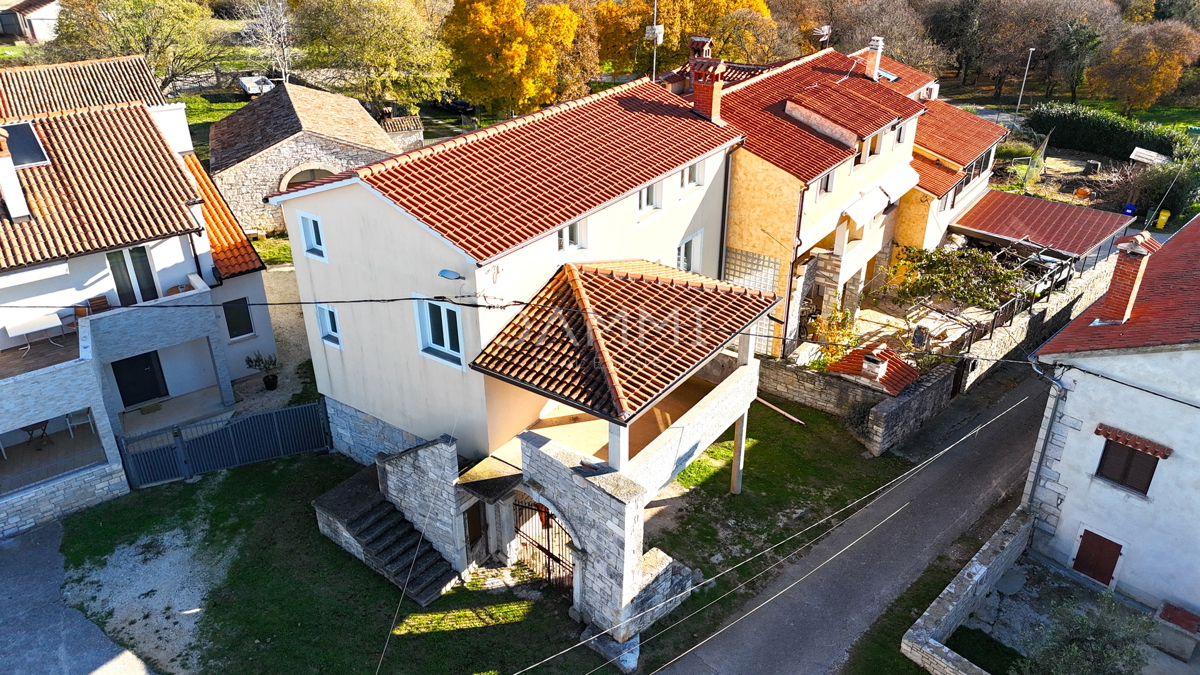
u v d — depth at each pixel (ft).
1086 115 192.34
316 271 71.72
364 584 66.95
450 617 64.44
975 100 248.52
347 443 81.61
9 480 71.87
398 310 65.92
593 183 69.10
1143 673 63.31
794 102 96.12
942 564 72.33
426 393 67.97
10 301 75.77
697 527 75.87
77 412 83.87
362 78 196.24
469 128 204.13
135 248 81.87
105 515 73.77
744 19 220.43
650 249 79.25
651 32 140.56
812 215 91.20
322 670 59.26
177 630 62.18
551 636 63.10
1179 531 63.46
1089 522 68.90
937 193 112.88
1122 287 65.92
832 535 75.61
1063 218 124.98
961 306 103.40
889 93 107.65
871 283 120.78
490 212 62.13
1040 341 113.19
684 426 63.87
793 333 97.40
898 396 88.17
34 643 60.85
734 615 66.69
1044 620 67.21
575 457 58.23
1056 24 235.20
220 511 74.49
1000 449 88.53
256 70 221.66
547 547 68.03
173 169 85.71
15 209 76.02
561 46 187.52
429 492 65.41
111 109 92.32
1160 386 60.64
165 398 91.50
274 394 92.89
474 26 177.37
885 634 65.05
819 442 89.25
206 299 84.69
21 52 235.20
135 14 188.85
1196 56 224.53
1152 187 157.58
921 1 271.28
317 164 134.10
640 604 61.57
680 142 80.43
